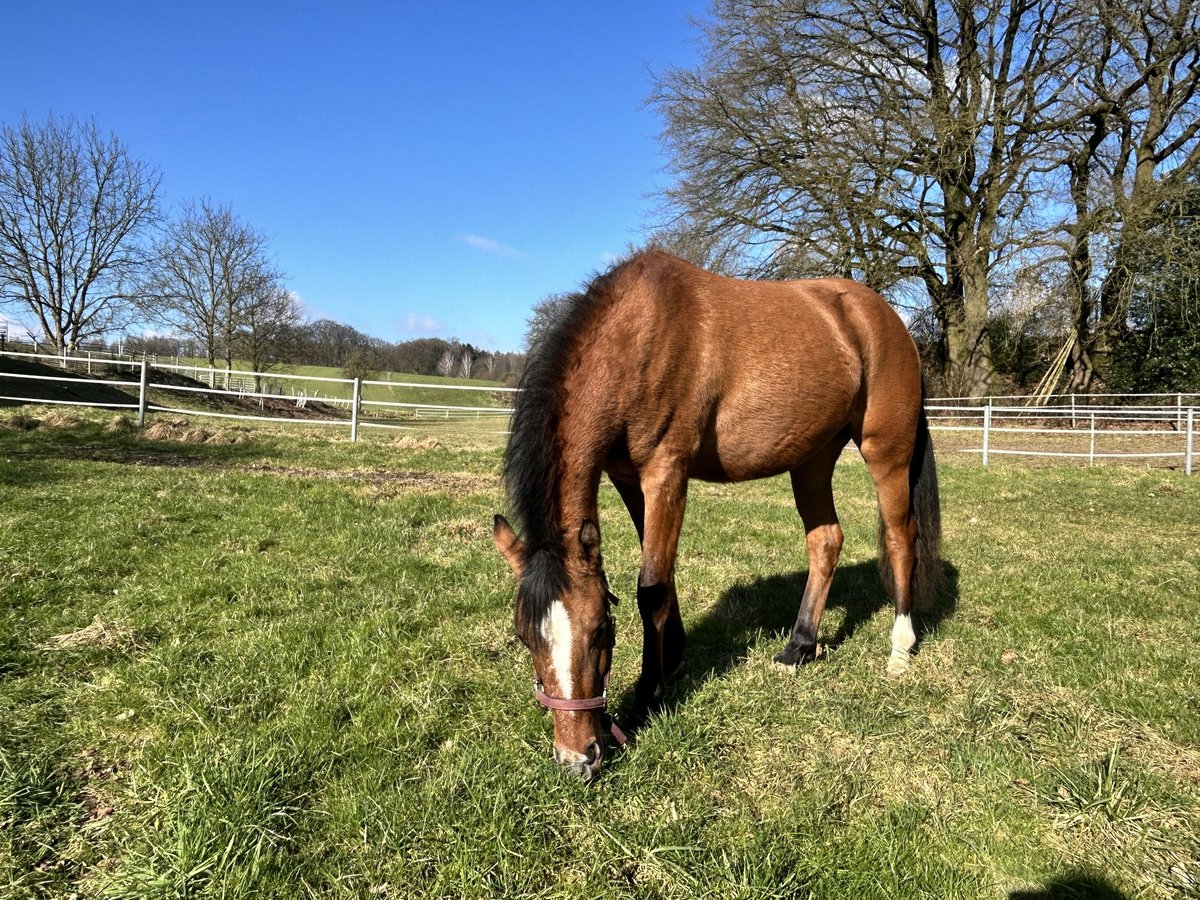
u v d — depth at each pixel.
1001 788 2.45
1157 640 3.80
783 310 3.28
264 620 3.56
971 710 2.95
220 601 3.78
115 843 2.02
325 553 4.76
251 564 4.35
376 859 1.97
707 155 20.12
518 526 2.39
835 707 2.97
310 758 2.37
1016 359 23.78
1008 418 17.88
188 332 33.62
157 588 3.86
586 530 2.20
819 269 19.73
